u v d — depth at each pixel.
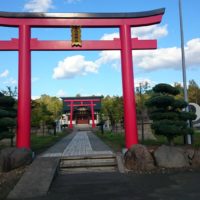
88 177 13.73
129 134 18.62
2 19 18.31
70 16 18.84
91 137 41.44
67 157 16.80
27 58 18.38
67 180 13.24
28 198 10.48
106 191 11.11
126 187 11.62
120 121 49.09
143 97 33.91
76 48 19.00
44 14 18.66
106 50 19.39
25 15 18.47
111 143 27.39
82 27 19.19
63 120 89.19
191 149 15.93
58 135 48.03
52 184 12.45
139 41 19.33
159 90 18.39
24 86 18.16
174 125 17.27
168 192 10.71
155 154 15.23
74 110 89.19
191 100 67.88
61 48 18.89
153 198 10.02
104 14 19.05
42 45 18.78
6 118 16.97
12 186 11.99
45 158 16.52
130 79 18.86
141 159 14.84
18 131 17.95
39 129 50.09
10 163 14.81
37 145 26.83
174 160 14.95
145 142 23.20
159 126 17.31
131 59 19.03
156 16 19.31
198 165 15.11
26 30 18.53
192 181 12.23
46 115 48.19
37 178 12.77
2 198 10.54
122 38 19.11
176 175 13.35
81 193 10.94
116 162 16.11
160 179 12.74
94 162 16.22
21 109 18.03
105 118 65.44
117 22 19.17
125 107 18.86
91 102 83.31
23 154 15.36
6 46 18.58
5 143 30.14
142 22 19.27
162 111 17.89
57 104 82.81
